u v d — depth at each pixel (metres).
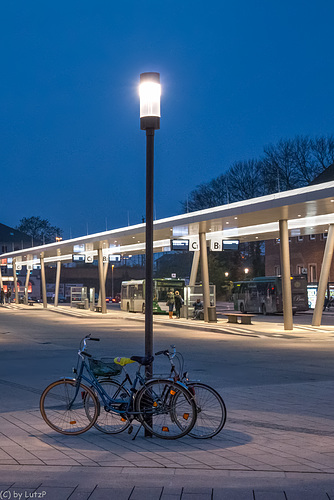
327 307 52.00
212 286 42.00
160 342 24.53
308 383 12.98
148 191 8.59
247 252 79.88
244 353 20.06
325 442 7.39
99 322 40.00
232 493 5.37
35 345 23.34
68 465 6.30
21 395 11.51
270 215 28.77
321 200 24.03
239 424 8.50
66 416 8.00
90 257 58.31
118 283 113.75
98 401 7.94
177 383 7.68
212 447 7.14
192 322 36.97
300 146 66.06
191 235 39.44
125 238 42.66
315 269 61.16
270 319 42.44
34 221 135.12
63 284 109.44
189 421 7.60
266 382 13.25
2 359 18.25
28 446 7.21
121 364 7.99
